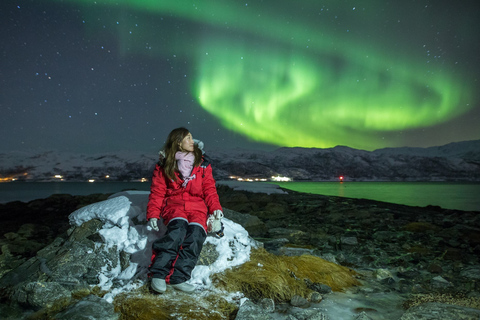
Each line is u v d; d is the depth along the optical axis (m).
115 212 2.92
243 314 2.05
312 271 3.01
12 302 2.28
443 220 6.25
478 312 2.00
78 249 2.74
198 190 2.54
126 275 2.56
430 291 2.78
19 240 4.39
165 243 2.28
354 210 7.18
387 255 3.96
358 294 2.71
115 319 2.05
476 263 3.62
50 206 7.93
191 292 2.36
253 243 3.18
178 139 2.52
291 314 2.25
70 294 2.33
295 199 9.22
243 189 10.62
